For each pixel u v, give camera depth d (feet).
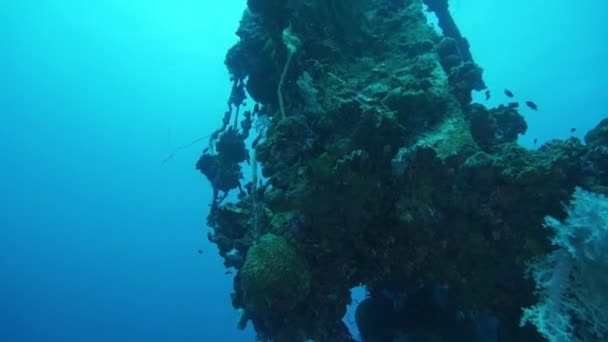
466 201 7.24
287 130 7.41
